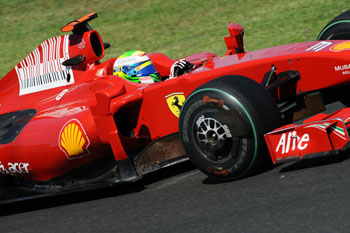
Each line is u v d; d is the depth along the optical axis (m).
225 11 44.06
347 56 15.24
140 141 17.73
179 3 47.88
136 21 46.09
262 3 43.66
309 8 39.44
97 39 19.92
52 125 17.95
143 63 18.95
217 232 11.87
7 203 19.81
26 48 43.88
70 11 50.72
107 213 15.02
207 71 16.55
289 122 16.64
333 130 13.38
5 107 20.41
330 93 16.55
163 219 13.38
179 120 15.08
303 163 14.77
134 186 17.22
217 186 14.80
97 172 18.27
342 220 11.02
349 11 19.19
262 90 14.41
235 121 13.98
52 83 19.98
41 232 14.88
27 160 18.31
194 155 15.01
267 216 12.05
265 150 14.16
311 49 16.39
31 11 52.00
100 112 16.41
